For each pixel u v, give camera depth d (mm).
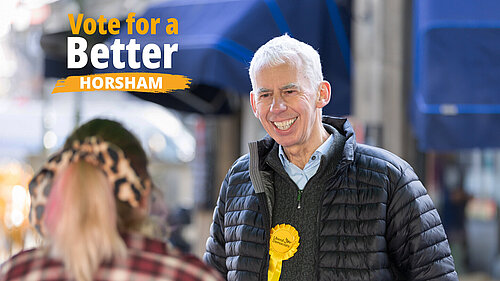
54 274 1655
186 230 6781
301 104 2529
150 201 1777
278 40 2619
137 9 6152
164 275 1667
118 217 1699
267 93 2564
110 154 1698
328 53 4945
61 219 1614
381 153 2604
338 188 2541
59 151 1772
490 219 7301
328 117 2771
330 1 4961
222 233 2867
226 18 4809
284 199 2623
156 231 1775
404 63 5672
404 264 2559
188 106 6316
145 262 1666
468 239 7289
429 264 2498
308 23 4820
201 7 5047
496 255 7277
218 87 6312
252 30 4719
